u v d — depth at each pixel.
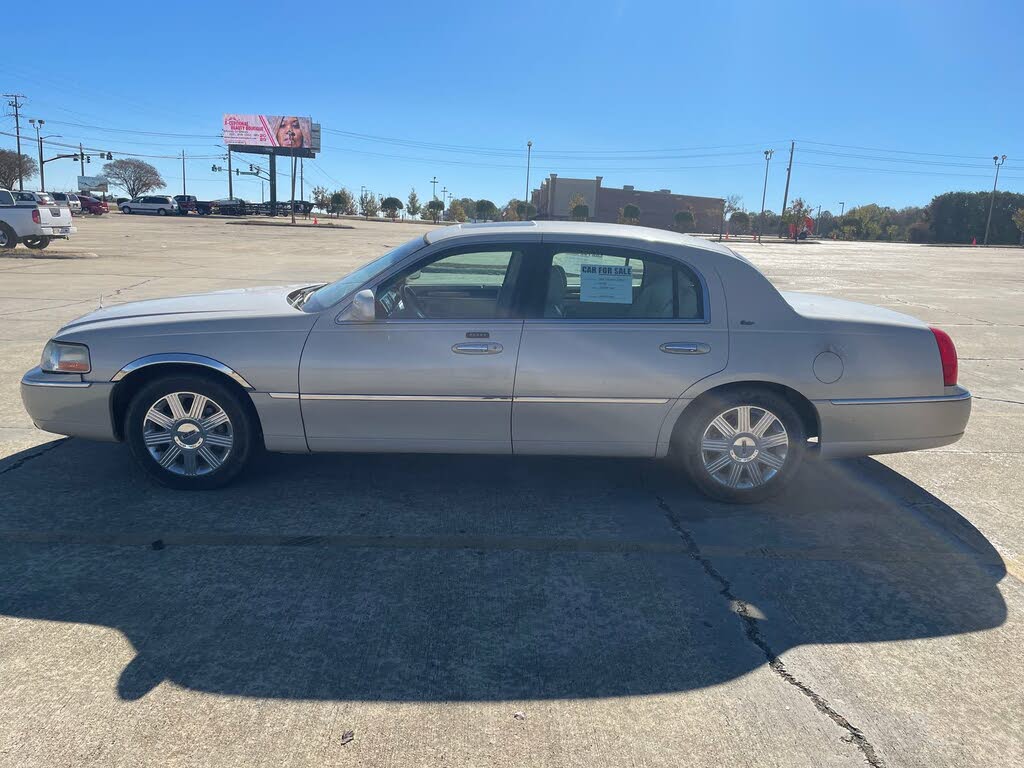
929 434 4.46
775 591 3.61
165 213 64.31
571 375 4.26
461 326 4.29
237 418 4.46
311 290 5.55
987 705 2.81
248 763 2.43
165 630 3.14
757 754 2.53
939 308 15.01
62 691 2.75
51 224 22.25
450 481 4.88
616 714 2.71
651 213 91.06
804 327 4.35
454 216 86.44
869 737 2.63
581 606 3.42
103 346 4.38
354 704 2.72
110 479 4.75
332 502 4.49
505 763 2.46
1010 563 3.96
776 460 4.48
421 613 3.32
